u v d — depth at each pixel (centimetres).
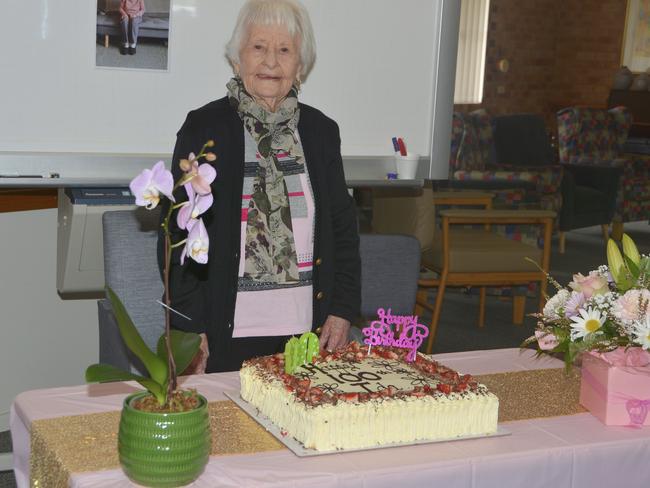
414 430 160
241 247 219
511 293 502
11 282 310
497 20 982
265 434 161
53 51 259
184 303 220
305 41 229
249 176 222
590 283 176
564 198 713
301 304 225
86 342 328
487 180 567
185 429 138
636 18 1005
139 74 271
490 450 158
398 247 307
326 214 229
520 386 196
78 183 265
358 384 171
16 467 178
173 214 215
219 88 282
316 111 238
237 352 221
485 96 988
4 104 256
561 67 1037
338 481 144
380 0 300
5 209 303
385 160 308
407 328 193
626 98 1002
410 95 310
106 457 149
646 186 799
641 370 172
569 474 162
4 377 316
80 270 289
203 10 276
